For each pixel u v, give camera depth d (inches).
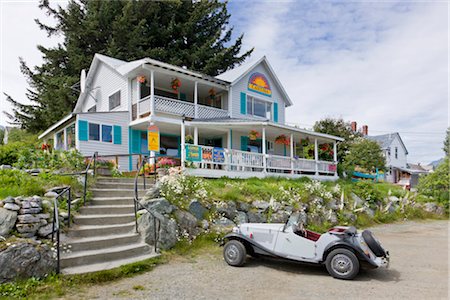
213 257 306.8
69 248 252.1
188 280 236.8
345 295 209.3
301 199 528.4
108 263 252.2
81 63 1056.8
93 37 1107.3
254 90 888.9
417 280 245.6
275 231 281.1
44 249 221.8
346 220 553.9
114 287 217.2
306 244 266.2
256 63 888.9
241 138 823.7
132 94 725.9
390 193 733.3
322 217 525.3
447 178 820.0
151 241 299.9
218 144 832.9
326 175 858.8
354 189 690.8
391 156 1771.7
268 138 888.3
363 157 1239.5
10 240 216.8
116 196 372.8
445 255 337.1
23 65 1117.1
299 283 235.3
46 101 1045.2
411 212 711.7
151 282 230.1
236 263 277.3
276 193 506.9
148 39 1122.0
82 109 957.8
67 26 1101.7
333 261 250.8
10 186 293.7
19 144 522.9
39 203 260.8
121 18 1032.8
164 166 560.7
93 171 436.1
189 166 546.3
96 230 287.6
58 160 454.6
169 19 1227.9
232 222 402.3
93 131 646.5
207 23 1288.1
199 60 1173.1
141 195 383.6
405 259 317.7
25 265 207.8
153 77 679.1
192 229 351.6
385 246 389.4
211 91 815.1
